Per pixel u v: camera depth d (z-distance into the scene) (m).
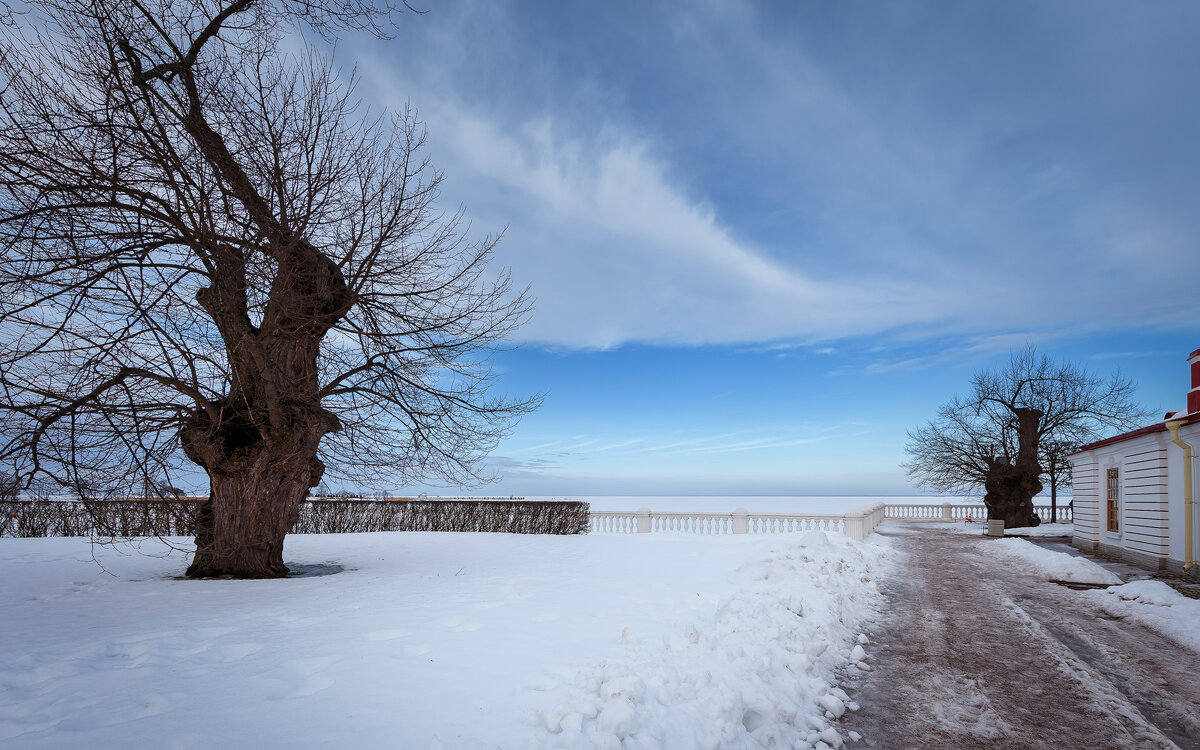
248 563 11.63
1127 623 8.93
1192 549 13.62
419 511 25.58
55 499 10.51
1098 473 19.20
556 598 8.62
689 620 7.15
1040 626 8.68
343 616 7.31
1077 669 6.60
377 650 5.63
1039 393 33.88
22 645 5.95
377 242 10.94
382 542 19.17
